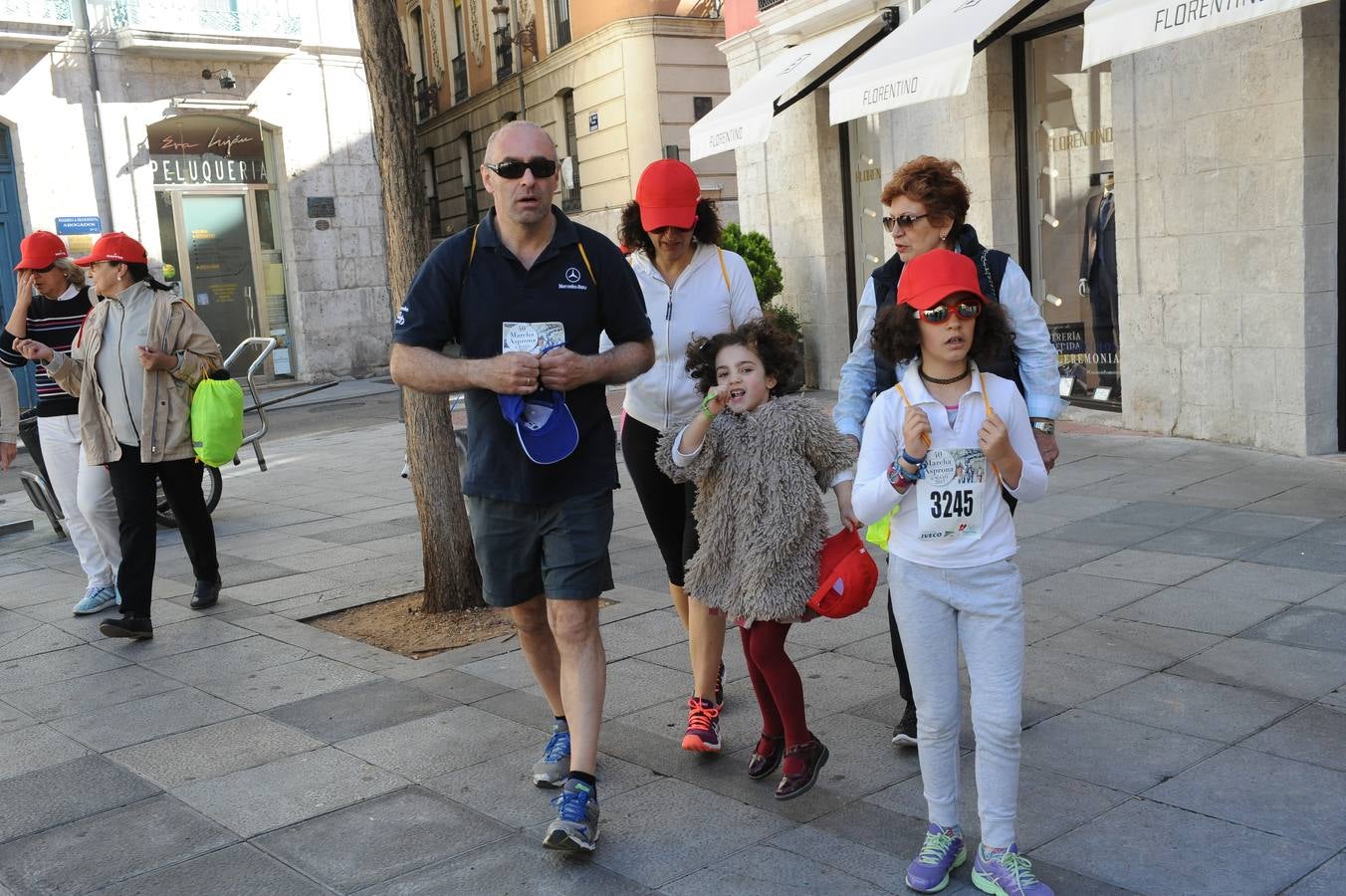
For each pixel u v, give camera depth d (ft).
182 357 18.52
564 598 11.28
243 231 70.03
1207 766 11.73
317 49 70.08
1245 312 27.78
